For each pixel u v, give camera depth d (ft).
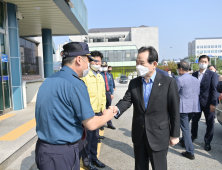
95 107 9.58
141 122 6.45
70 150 4.56
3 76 17.78
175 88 6.31
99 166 9.53
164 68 87.81
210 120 11.26
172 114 6.30
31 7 21.72
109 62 133.59
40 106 4.50
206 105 11.26
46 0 19.86
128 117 19.80
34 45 36.91
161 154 6.30
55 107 4.34
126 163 9.96
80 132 4.80
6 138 10.65
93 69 9.41
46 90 4.50
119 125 16.97
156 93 6.23
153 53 6.14
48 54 32.68
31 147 10.47
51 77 4.79
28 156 9.41
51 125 4.38
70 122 4.48
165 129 6.31
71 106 4.40
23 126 12.94
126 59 132.87
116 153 11.19
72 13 23.61
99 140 13.16
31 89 26.11
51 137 4.38
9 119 15.05
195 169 9.21
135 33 172.96
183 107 10.21
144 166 6.64
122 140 13.26
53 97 4.37
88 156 8.82
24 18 26.11
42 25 30.01
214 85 10.80
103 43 168.14
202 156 10.64
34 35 35.55
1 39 17.98
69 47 4.86
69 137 4.49
